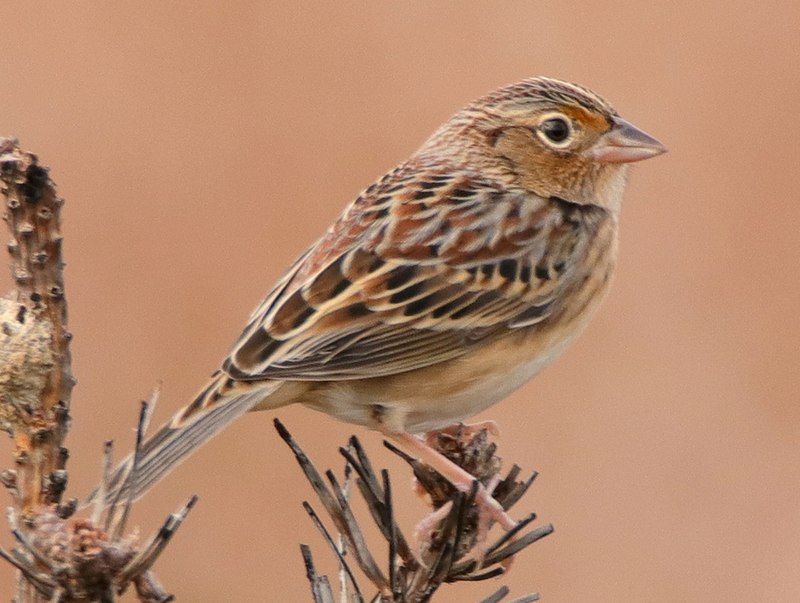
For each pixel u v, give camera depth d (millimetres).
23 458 6359
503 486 7508
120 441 16531
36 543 5480
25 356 6340
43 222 6434
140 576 5629
